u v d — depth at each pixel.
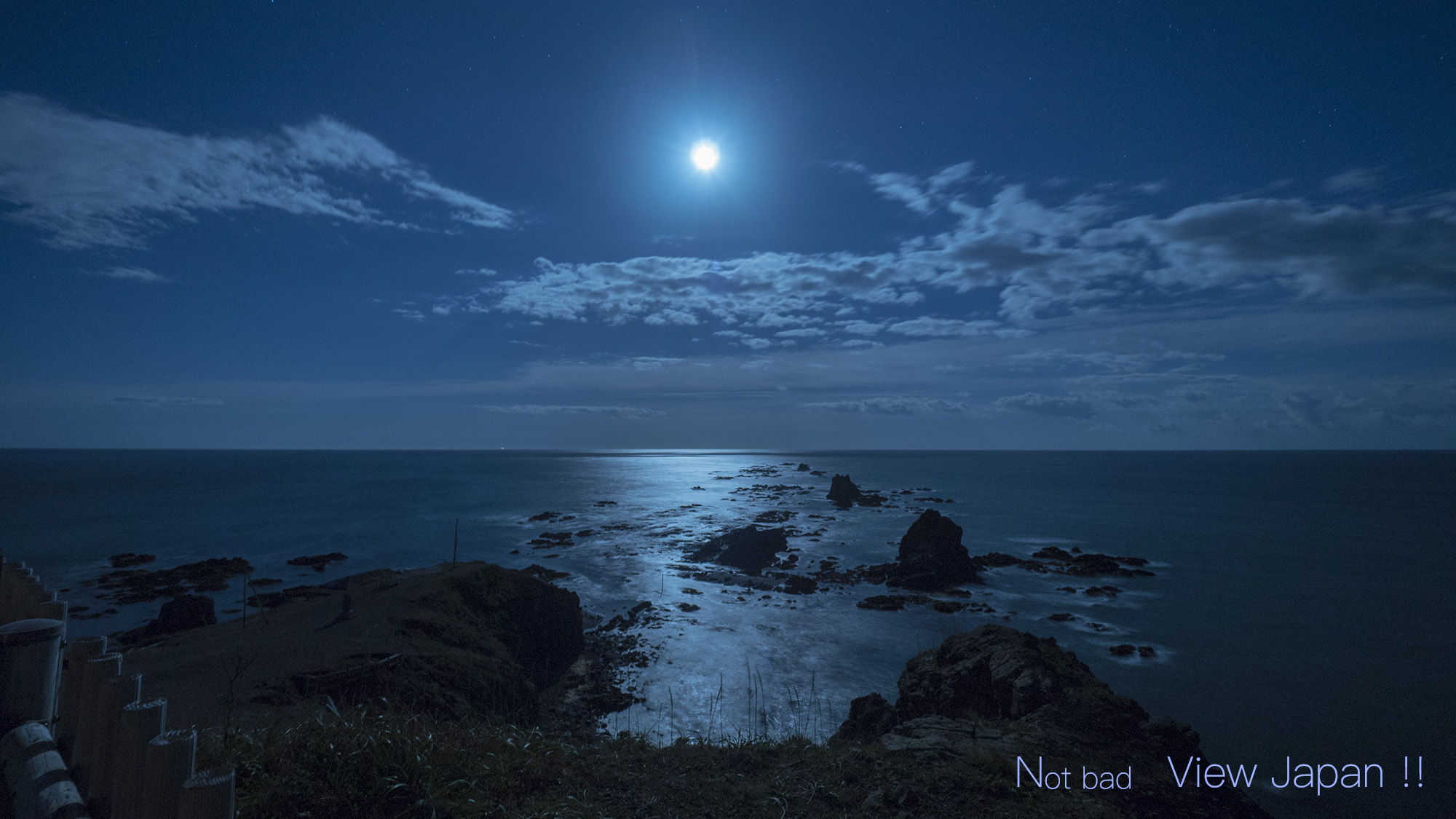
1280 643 35.84
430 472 195.62
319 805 4.79
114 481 147.12
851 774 7.00
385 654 20.75
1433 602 45.28
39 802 2.93
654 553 61.00
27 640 3.65
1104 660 32.94
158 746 2.76
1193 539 72.75
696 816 5.89
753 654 32.25
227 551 61.12
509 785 5.87
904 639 35.16
